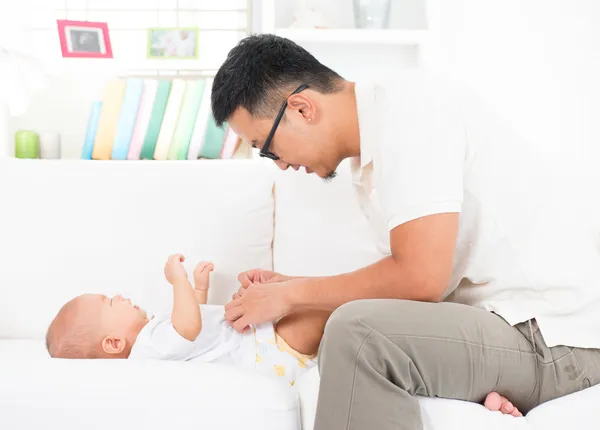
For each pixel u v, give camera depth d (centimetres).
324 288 125
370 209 158
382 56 272
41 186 177
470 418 107
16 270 173
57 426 108
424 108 117
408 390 107
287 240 178
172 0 273
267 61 126
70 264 174
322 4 275
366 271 120
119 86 235
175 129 235
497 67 261
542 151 256
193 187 178
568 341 114
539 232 120
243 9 272
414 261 113
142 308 172
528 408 117
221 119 131
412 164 114
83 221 175
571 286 118
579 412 108
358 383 104
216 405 109
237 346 144
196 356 142
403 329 107
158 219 176
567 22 256
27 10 227
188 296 142
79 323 146
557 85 257
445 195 113
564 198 124
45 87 241
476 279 126
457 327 110
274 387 113
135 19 273
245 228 177
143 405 108
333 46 270
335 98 126
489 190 120
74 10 271
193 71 272
